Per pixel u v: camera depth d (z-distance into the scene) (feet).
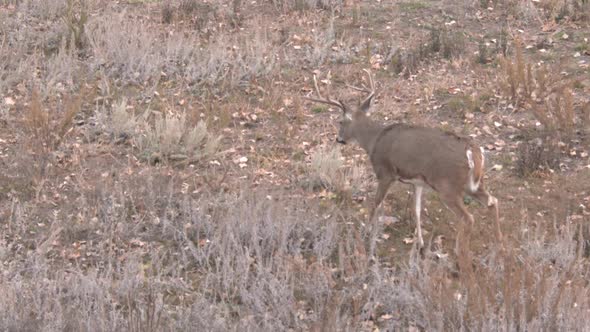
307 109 61.98
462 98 61.87
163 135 55.31
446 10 76.18
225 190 51.52
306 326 38.50
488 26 73.15
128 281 41.14
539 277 39.32
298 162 53.93
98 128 57.93
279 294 40.11
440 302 37.63
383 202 49.52
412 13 76.07
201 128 55.77
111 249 44.01
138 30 70.38
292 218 46.47
